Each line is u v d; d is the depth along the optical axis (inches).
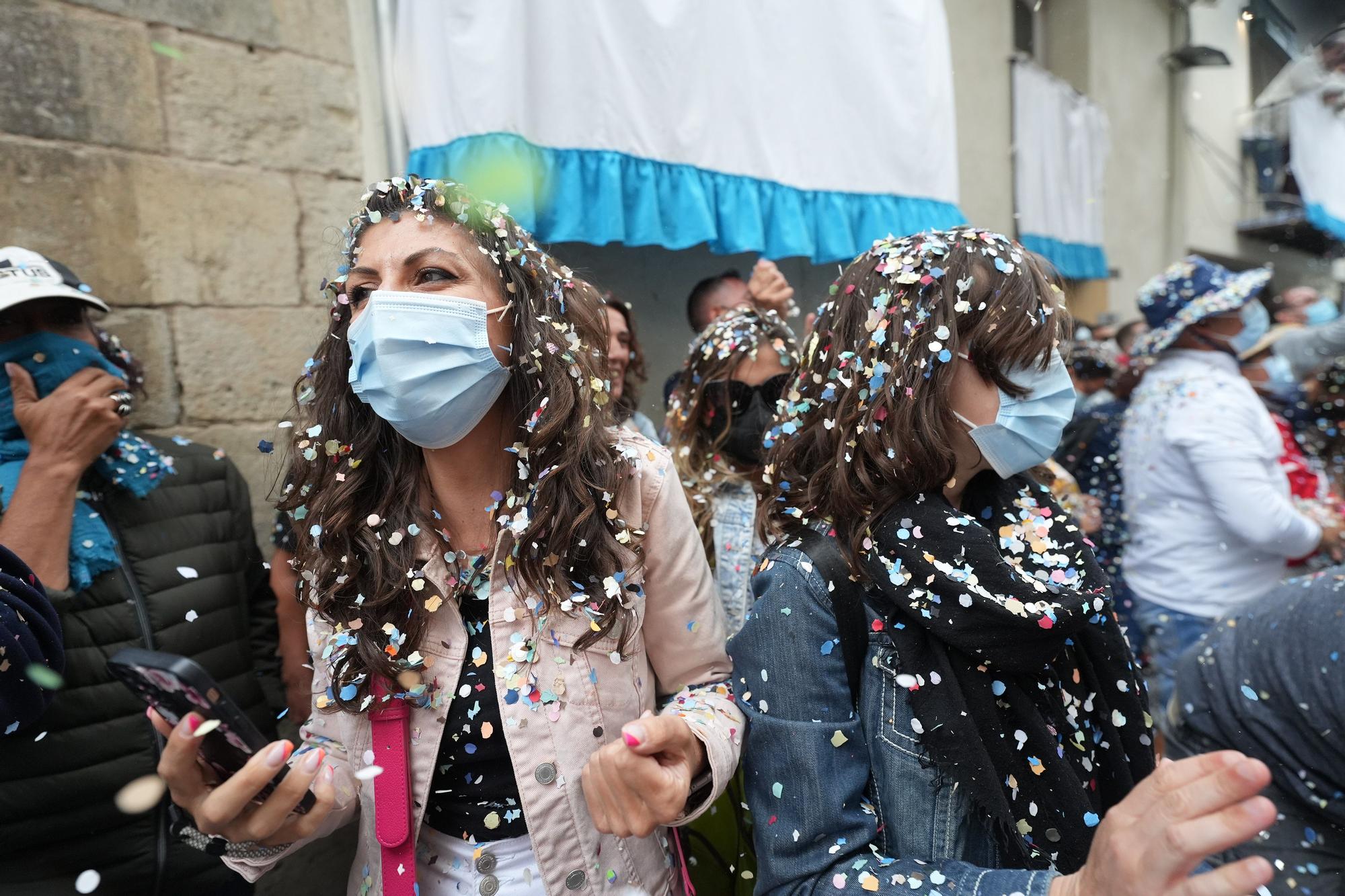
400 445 43.9
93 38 78.5
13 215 74.2
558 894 39.4
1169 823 25.1
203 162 86.0
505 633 40.8
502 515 41.8
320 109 94.3
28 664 48.5
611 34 102.4
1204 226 297.0
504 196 89.0
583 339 46.4
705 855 56.6
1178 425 90.4
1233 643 54.5
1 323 59.2
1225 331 94.3
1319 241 316.8
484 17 90.3
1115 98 255.9
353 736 40.9
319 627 43.7
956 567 35.9
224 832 33.7
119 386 61.0
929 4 146.5
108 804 59.4
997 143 205.2
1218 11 278.5
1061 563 39.6
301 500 45.5
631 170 104.6
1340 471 112.0
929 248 38.7
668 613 45.4
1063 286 42.2
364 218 42.8
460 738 40.4
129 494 65.3
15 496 56.6
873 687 38.2
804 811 36.3
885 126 137.5
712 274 149.6
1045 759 36.2
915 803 36.9
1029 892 31.2
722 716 40.6
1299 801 49.7
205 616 67.9
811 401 42.4
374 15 98.0
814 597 38.5
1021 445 38.2
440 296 40.1
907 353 37.1
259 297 90.4
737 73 116.4
